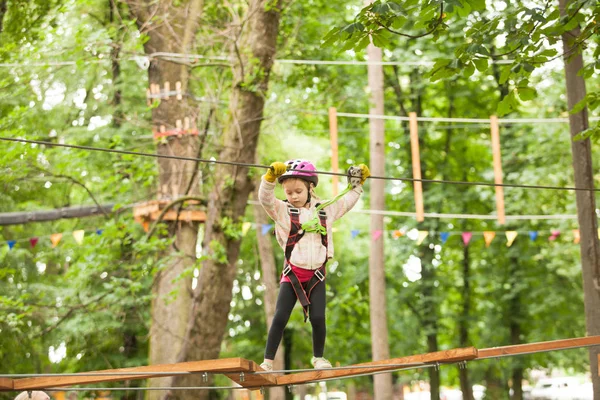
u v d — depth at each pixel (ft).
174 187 46.06
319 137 67.51
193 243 47.52
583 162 32.99
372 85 54.75
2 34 46.34
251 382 21.13
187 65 44.21
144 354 58.95
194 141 46.75
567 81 33.35
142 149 53.57
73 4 42.68
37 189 55.62
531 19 26.02
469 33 26.94
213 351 43.24
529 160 67.31
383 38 25.72
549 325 71.82
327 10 61.36
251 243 72.43
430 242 70.38
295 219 21.21
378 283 54.13
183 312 47.09
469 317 73.26
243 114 43.62
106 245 42.50
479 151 74.38
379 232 51.29
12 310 48.16
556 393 97.66
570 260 64.23
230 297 43.86
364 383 93.91
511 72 26.78
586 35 27.35
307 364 79.51
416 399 104.37
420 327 73.41
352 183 22.09
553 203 65.41
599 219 59.93
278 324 21.04
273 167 20.35
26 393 23.20
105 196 52.80
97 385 57.16
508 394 82.07
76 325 52.80
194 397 44.16
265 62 43.86
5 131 41.83
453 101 72.38
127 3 48.44
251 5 43.68
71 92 52.80
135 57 44.42
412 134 43.57
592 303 32.30
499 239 71.10
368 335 78.74
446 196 69.67
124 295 45.88
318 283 21.29
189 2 47.88
